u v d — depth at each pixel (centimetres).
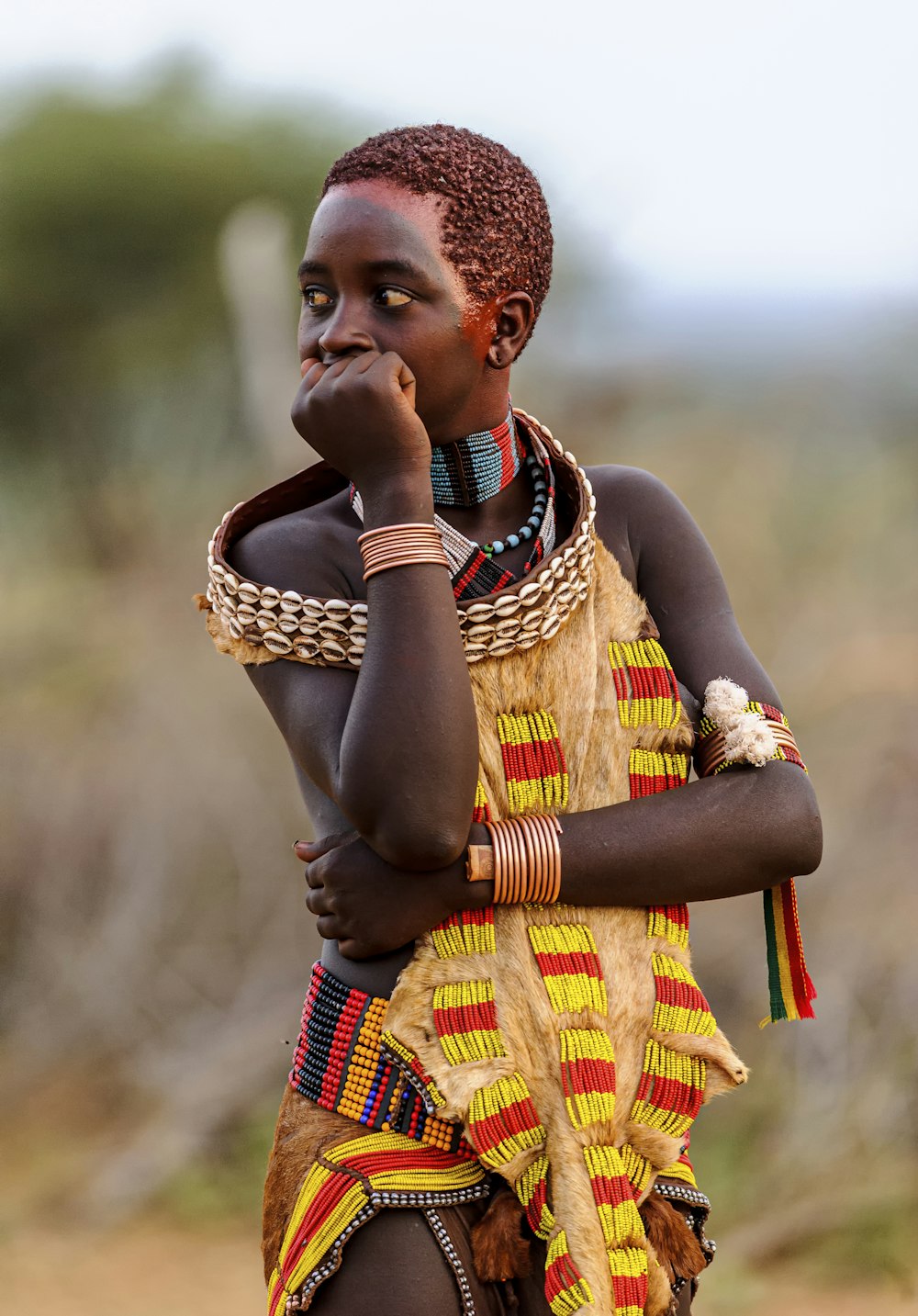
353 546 557
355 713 504
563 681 548
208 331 3822
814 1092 1499
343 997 552
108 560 2934
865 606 1806
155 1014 1833
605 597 568
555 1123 519
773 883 558
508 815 539
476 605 530
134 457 3650
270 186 4044
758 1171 1472
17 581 2738
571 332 3031
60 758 1936
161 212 3959
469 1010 523
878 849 1593
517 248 539
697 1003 546
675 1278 544
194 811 1866
